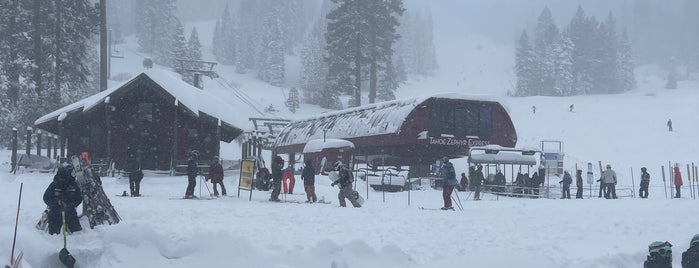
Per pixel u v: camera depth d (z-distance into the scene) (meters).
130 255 12.01
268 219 14.65
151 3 171.75
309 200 20.38
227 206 17.02
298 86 145.50
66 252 11.70
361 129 46.03
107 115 34.41
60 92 48.28
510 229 14.77
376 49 67.69
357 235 13.20
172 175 33.44
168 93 34.81
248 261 11.73
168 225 13.14
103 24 48.06
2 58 48.28
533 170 49.78
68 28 50.59
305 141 53.03
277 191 20.17
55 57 48.97
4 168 32.91
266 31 162.25
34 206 16.47
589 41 140.12
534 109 84.00
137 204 17.05
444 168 19.66
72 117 35.31
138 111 36.34
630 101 96.88
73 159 13.51
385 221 15.08
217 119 35.47
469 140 43.56
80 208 15.98
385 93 89.75
